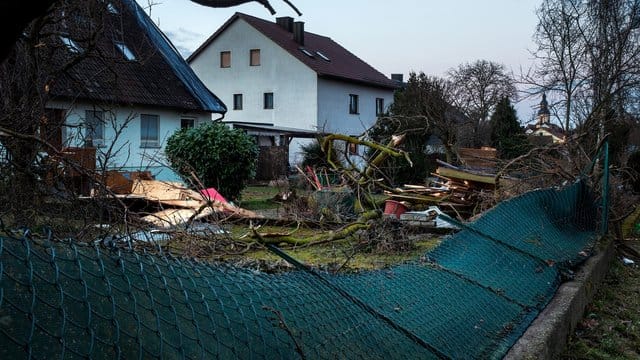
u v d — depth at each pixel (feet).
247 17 123.54
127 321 5.98
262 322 8.01
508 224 21.20
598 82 55.83
